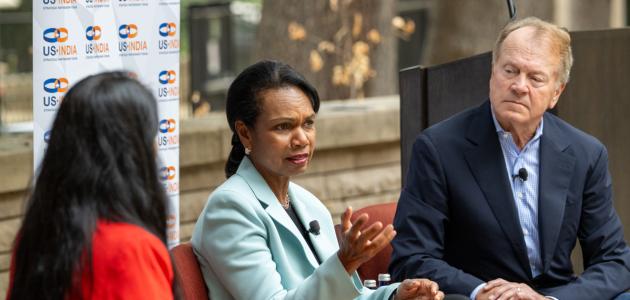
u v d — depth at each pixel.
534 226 6.88
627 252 7.03
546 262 6.80
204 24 17.89
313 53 15.82
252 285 5.96
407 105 7.95
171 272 4.59
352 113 12.88
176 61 7.73
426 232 6.79
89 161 4.45
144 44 7.55
